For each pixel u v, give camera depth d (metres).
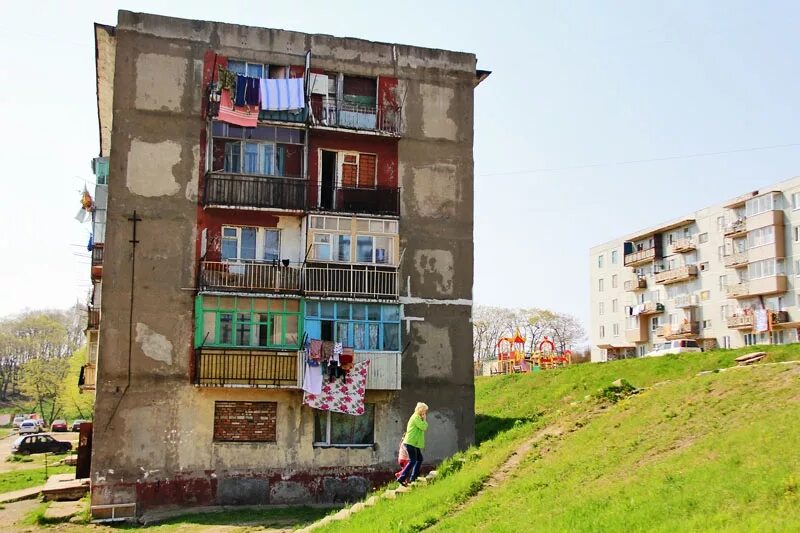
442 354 32.97
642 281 95.31
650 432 19.48
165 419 29.45
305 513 27.88
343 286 31.62
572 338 120.50
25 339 142.12
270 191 31.48
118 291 29.75
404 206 33.50
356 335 31.50
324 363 30.64
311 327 31.03
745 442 15.77
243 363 30.00
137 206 30.36
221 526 25.41
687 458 16.36
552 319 120.06
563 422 24.16
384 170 33.59
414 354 32.62
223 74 31.02
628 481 16.36
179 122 31.14
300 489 30.42
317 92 32.88
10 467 51.00
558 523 14.81
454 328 33.31
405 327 32.66
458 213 34.03
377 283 32.03
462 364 33.19
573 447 21.08
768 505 12.58
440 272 33.47
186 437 29.58
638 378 38.88
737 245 81.25
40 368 116.06
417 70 34.47
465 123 34.72
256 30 32.56
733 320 78.94
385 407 31.94
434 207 33.81
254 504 29.80
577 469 18.95
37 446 61.72
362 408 30.84
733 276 81.50
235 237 31.59
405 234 33.31
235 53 32.16
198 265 30.70
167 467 29.20
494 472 21.81
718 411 18.92
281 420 30.66
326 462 30.89
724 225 83.06
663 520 13.37
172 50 31.45
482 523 17.34
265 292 30.83
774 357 34.81
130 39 31.05
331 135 32.97
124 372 29.34
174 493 29.08
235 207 30.92
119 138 30.48
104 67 33.50
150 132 30.81
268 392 30.67
